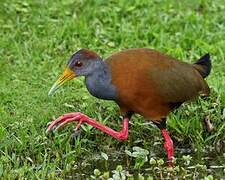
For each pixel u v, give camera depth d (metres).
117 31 17.39
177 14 17.91
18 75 15.80
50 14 17.78
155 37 17.02
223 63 16.11
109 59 13.59
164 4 18.11
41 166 13.36
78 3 18.05
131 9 17.88
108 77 13.47
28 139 13.95
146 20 17.61
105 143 14.33
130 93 13.41
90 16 17.73
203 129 14.61
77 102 15.03
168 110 13.78
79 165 13.83
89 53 13.67
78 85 15.50
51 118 14.54
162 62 13.55
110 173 13.58
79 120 13.81
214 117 14.63
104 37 17.11
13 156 13.41
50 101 14.98
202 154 14.31
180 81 13.57
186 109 14.76
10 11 17.75
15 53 16.53
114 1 18.20
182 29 17.44
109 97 13.58
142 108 13.60
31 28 17.30
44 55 16.48
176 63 13.70
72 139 14.20
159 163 13.44
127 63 13.44
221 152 14.37
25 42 16.77
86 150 14.06
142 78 13.36
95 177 13.23
